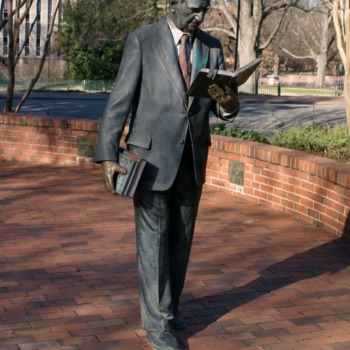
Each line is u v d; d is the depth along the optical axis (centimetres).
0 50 4984
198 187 470
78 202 875
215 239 731
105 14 4356
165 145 445
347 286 605
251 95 4209
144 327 464
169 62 441
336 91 5050
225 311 539
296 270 643
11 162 1144
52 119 1128
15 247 680
